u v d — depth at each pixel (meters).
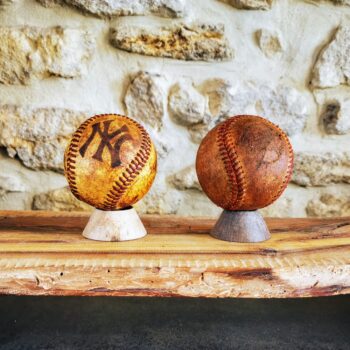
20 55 0.52
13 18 0.52
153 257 0.39
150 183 0.42
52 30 0.52
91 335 0.48
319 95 0.55
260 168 0.39
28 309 0.52
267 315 0.52
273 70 0.55
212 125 0.54
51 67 0.53
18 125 0.53
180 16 0.52
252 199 0.41
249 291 0.38
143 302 0.54
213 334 0.48
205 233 0.46
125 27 0.52
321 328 0.50
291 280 0.38
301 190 0.57
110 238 0.42
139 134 0.41
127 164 0.39
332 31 0.54
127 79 0.54
